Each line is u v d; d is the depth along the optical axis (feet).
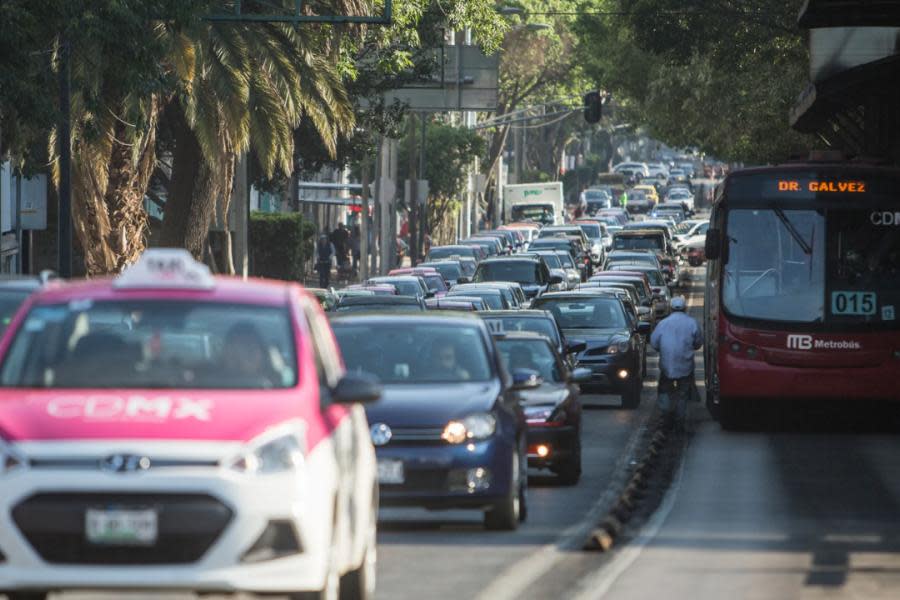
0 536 72.02
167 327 81.66
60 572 71.82
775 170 218.79
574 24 589.73
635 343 254.88
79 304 82.99
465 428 119.96
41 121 181.88
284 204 634.02
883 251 216.33
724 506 144.36
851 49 323.78
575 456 159.94
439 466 118.93
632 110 645.51
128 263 259.39
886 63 272.31
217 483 72.02
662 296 439.63
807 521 133.69
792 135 477.77
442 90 533.14
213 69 251.80
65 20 184.85
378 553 112.88
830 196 217.15
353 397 80.64
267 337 81.35
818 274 216.33
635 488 149.69
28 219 230.68
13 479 72.02
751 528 128.88
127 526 71.82
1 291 123.54
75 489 71.77
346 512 81.61
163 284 84.43
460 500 119.44
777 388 215.92
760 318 216.74
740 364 216.74
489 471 120.16
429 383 125.70
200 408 75.00
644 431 219.20
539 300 269.03
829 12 242.37
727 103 490.90
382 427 119.03
